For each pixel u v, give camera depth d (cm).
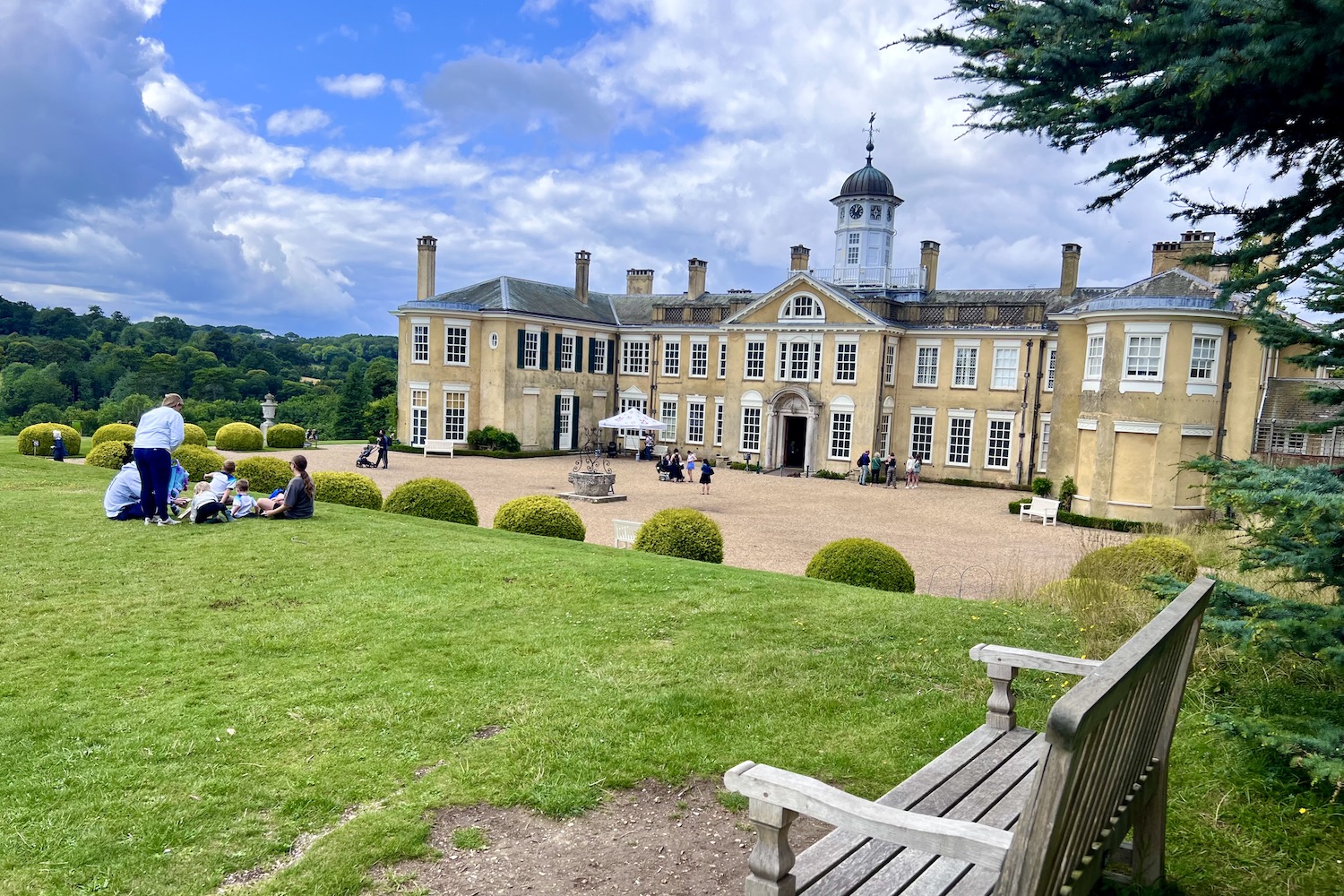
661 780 532
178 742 567
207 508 1328
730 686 689
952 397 4269
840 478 4278
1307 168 440
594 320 5106
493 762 550
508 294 4681
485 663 738
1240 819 465
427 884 420
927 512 3080
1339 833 446
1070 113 411
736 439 4712
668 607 941
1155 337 2795
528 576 1063
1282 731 477
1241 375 2791
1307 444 2739
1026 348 4053
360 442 5200
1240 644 516
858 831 283
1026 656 471
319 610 892
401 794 510
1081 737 240
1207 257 470
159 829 463
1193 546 1827
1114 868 411
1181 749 553
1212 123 407
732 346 4703
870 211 4984
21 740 566
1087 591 1023
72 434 3150
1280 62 351
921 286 4816
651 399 5131
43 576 988
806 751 572
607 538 2125
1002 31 399
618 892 416
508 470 3791
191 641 785
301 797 501
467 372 4578
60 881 414
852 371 4325
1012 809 377
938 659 765
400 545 1234
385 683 685
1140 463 2834
